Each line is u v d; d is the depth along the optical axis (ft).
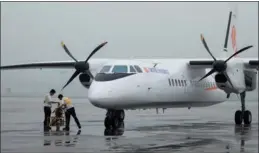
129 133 118.73
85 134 115.96
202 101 165.68
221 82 150.30
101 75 128.67
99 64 150.00
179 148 86.79
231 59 154.40
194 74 159.74
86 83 149.38
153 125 150.82
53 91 138.41
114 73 128.77
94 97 120.57
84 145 90.43
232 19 180.65
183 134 116.26
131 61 137.49
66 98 132.05
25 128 137.49
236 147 88.84
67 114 131.95
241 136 111.45
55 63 172.35
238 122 163.32
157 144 92.73
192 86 156.87
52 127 142.10
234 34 181.78
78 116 213.05
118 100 122.93
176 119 191.72
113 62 135.33
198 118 200.64
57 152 80.33
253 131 127.75
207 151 82.79
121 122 140.67
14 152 80.43
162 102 141.08
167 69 147.74
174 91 145.59
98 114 235.81
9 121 171.42
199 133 119.55
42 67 177.68
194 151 82.58
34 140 100.07
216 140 101.60
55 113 138.10
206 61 154.61
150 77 135.54
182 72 153.48
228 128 139.64
